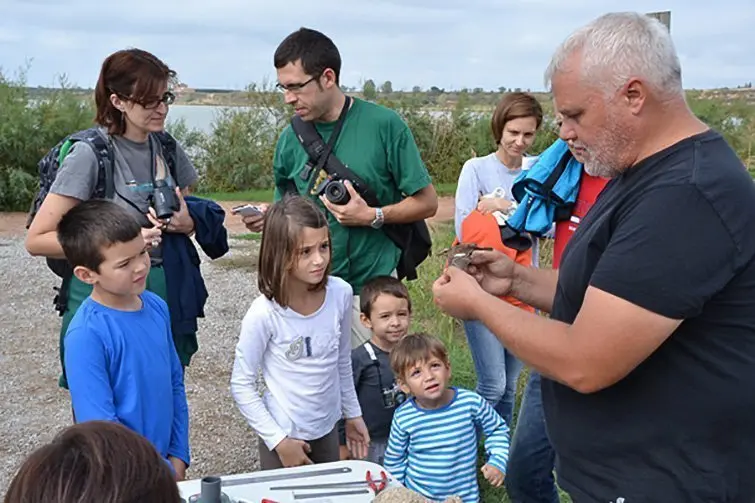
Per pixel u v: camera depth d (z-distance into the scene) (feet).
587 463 6.82
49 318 24.14
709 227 5.74
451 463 10.99
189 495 7.18
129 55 10.20
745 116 44.93
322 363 10.52
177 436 9.61
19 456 14.71
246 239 38.14
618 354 5.90
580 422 6.79
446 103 60.90
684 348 6.13
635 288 5.79
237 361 10.27
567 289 6.84
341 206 11.85
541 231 10.72
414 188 12.25
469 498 11.21
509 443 11.25
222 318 24.31
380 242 12.55
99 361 8.54
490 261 8.69
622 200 6.24
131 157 10.55
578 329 6.11
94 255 8.50
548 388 7.23
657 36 5.98
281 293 10.07
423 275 23.41
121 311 8.90
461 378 16.11
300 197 10.39
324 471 7.86
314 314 10.39
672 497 6.38
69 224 8.65
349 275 12.60
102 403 8.41
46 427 16.08
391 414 12.60
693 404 6.16
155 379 9.04
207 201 11.64
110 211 8.62
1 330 22.74
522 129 13.61
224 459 14.76
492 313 6.78
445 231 32.04
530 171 10.61
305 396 10.45
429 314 21.18
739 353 6.06
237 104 60.80
